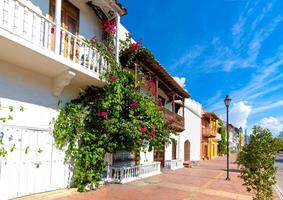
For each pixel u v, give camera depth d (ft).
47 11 35.32
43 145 33.12
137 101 43.68
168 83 67.46
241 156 28.12
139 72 50.55
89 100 40.11
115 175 45.47
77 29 40.98
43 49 29.37
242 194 41.63
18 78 30.73
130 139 41.52
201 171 72.90
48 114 34.30
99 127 39.42
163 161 74.02
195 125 117.39
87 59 37.19
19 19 29.58
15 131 29.86
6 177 28.50
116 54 44.11
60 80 34.22
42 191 32.68
